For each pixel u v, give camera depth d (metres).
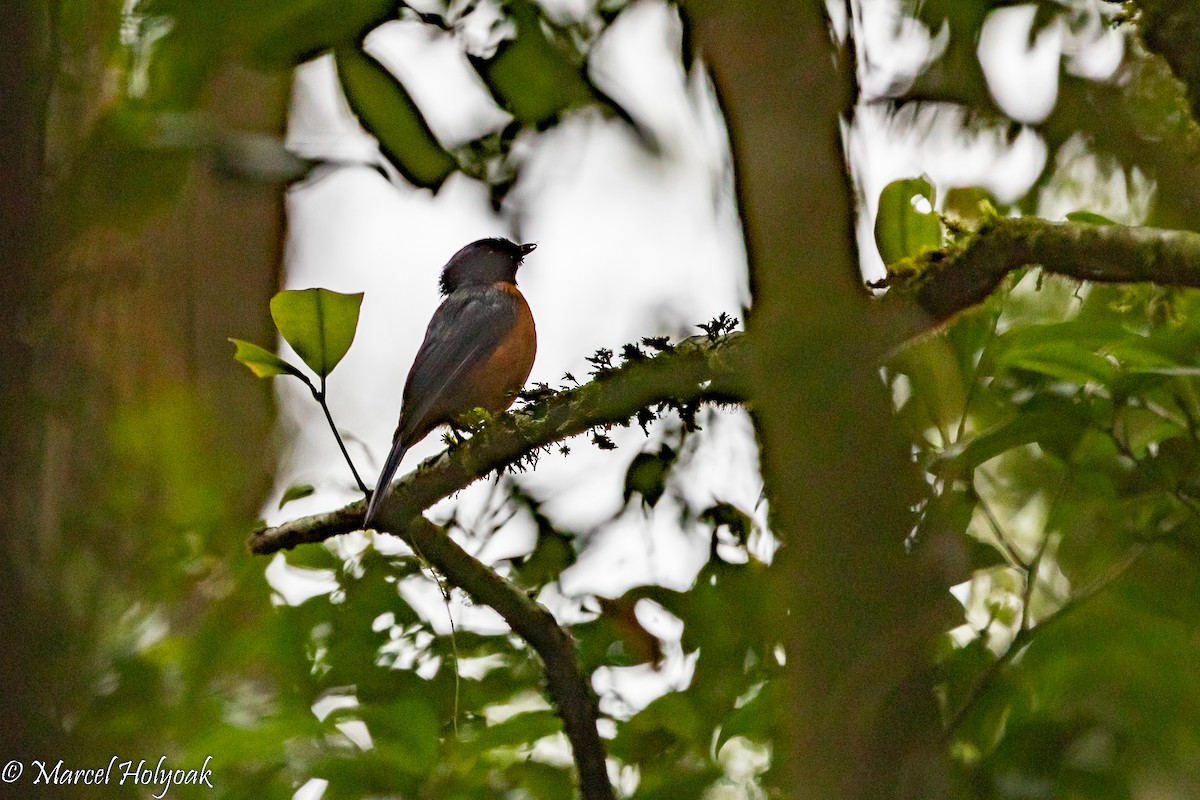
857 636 5.55
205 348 11.10
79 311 10.23
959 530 6.26
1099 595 6.20
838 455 5.63
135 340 10.61
